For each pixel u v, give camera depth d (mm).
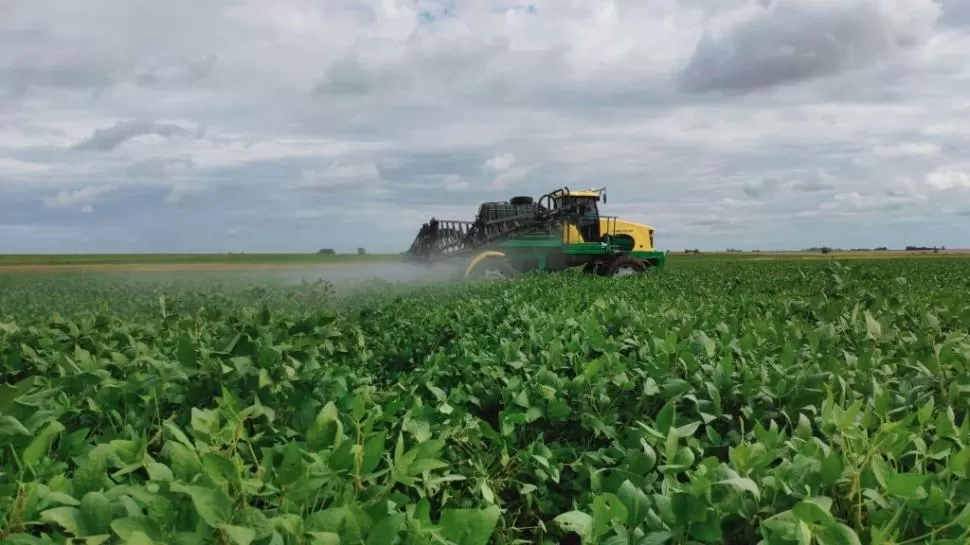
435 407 4988
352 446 2947
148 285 21203
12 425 3129
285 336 5410
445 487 4211
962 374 4746
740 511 2699
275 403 4449
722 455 4277
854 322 7051
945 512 2814
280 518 2246
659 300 11062
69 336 6543
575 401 5059
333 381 4758
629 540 2502
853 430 3189
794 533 2377
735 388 4738
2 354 5859
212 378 4602
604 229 32812
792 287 15461
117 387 4367
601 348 6125
